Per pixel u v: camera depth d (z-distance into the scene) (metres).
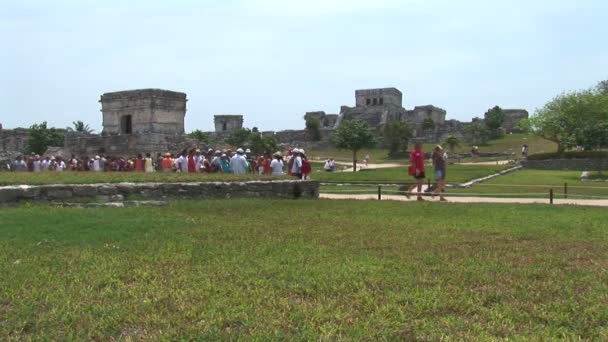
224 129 103.62
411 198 21.14
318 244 9.95
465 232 11.52
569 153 54.53
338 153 83.31
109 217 12.58
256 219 13.27
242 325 5.72
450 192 23.53
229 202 16.56
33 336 5.38
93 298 6.57
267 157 28.16
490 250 9.55
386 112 103.00
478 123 96.00
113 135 52.97
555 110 59.81
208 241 10.13
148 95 54.75
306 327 5.60
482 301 6.55
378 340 5.33
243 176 20.00
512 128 104.75
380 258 8.77
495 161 66.19
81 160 35.53
